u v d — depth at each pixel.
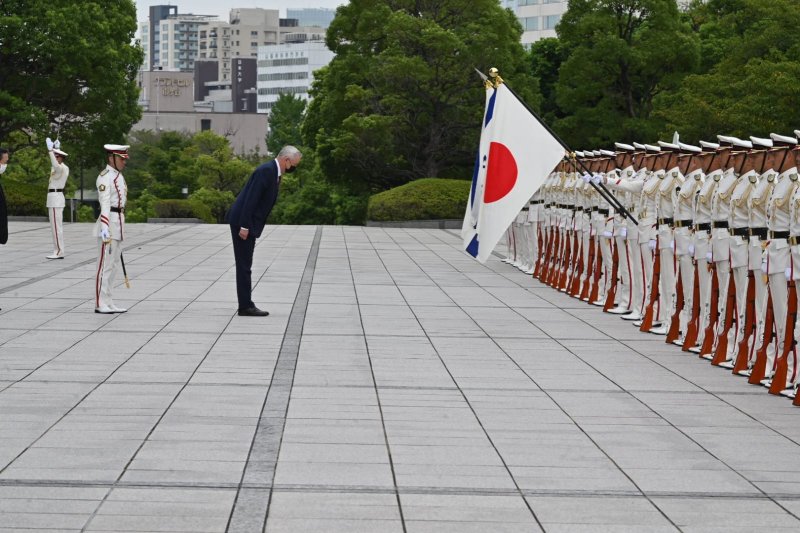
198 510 5.76
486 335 11.82
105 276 12.73
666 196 11.95
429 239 27.17
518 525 5.65
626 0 36.66
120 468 6.48
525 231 18.86
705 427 7.83
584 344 11.41
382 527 5.57
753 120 26.00
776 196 9.19
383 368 9.77
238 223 12.58
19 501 5.85
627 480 6.49
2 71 34.38
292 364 9.83
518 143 13.96
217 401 8.28
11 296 14.19
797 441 7.48
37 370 9.31
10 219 33.31
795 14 27.38
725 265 10.38
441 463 6.75
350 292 15.45
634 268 13.30
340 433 7.42
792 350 9.02
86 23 33.72
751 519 5.82
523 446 7.20
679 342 11.45
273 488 6.17
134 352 10.24
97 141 36.56
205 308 13.35
